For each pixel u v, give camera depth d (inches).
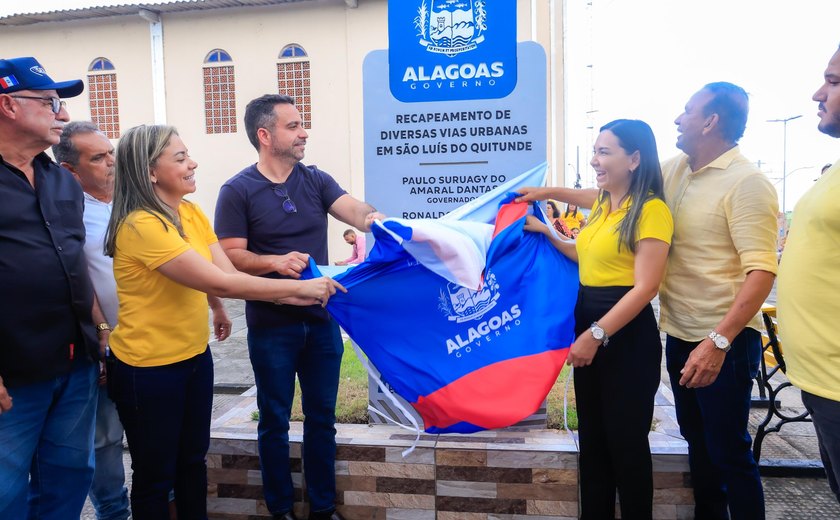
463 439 118.0
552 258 112.4
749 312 86.7
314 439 111.6
